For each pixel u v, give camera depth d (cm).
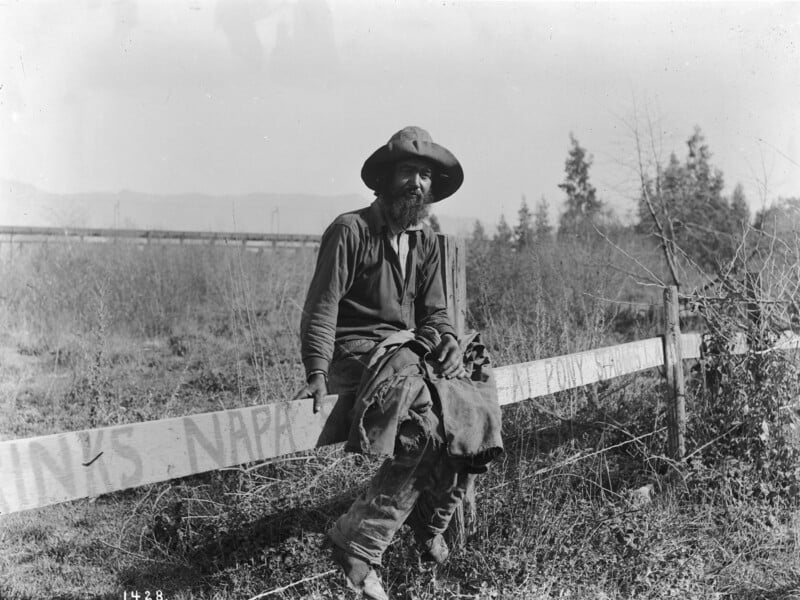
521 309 819
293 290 1114
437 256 380
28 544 446
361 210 358
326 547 345
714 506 518
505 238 1253
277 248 1297
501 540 412
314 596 373
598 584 398
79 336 865
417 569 388
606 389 635
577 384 475
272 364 796
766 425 559
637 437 581
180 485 459
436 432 321
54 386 725
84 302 952
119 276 1112
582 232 1275
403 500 324
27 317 932
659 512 475
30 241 1086
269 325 966
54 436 250
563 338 671
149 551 425
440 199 377
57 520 477
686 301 660
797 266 604
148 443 273
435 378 329
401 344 339
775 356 569
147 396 706
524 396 430
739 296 589
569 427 575
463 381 341
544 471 472
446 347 338
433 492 341
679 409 569
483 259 1080
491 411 335
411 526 359
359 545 322
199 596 390
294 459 467
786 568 458
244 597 381
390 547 402
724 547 473
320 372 330
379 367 326
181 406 672
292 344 866
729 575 444
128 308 1059
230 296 1099
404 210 352
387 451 307
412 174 354
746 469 542
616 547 421
